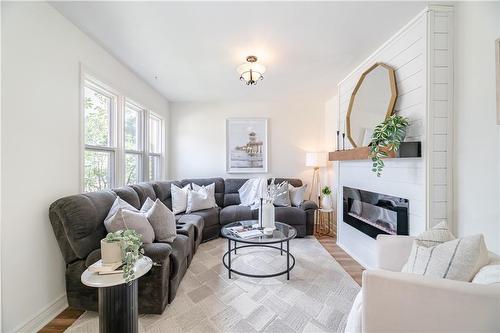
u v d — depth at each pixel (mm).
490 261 1113
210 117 4605
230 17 1904
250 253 2963
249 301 1908
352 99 2891
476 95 1659
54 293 1769
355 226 2803
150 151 3979
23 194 1562
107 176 2680
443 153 1842
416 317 992
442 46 1837
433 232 1336
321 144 4598
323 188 4238
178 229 2477
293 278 2299
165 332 1551
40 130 1700
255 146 4625
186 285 2158
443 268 1089
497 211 1532
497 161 1527
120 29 2088
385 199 2307
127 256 1314
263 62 2756
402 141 1958
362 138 2672
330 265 2605
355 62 2762
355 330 1185
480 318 907
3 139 1438
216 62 2770
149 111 3662
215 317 1707
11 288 1475
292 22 1972
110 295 1337
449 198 1835
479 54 1636
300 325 1631
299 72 3062
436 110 1839
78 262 1711
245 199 4109
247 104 4602
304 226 3635
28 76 1606
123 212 1786
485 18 1590
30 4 1613
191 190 3838
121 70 2795
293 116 4637
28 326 1559
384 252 1531
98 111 2557
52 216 1702
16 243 1511
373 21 1972
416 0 1745
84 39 2145
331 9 1811
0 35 1426
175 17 1910
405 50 2072
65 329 1572
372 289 1044
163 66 2893
